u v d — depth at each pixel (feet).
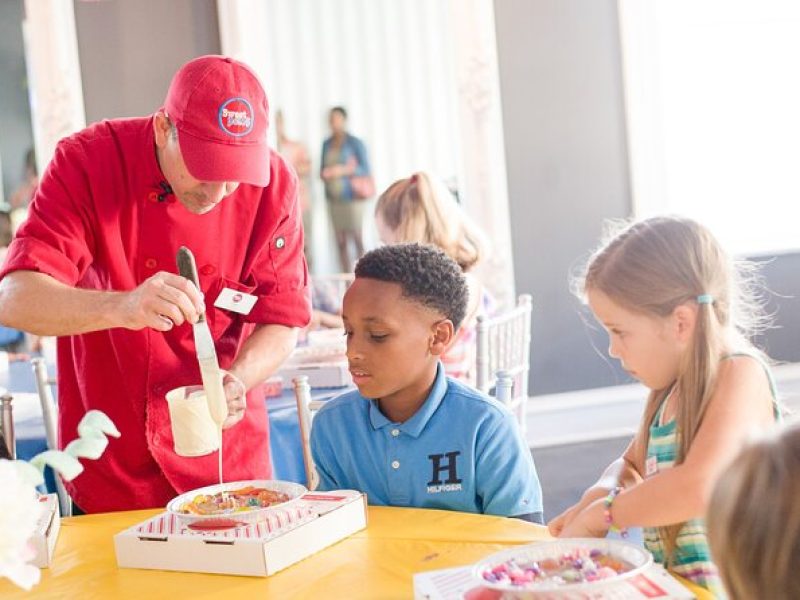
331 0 16.15
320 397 8.43
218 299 6.30
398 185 10.28
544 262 16.48
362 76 16.34
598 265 4.82
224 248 6.31
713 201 17.07
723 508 2.53
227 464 6.40
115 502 6.30
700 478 4.21
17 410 8.55
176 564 4.50
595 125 16.55
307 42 16.14
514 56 16.25
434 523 4.97
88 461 6.27
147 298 5.28
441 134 16.58
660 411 4.98
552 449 16.07
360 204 16.55
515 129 16.30
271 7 15.96
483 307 10.37
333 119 16.29
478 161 16.03
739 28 16.89
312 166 16.42
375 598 4.05
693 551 4.64
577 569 3.84
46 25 14.92
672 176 16.88
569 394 16.58
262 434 6.60
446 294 5.59
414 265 5.54
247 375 6.24
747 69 16.97
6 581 4.51
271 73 16.03
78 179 6.02
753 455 2.52
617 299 4.69
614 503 4.42
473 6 15.81
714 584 4.55
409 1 16.33
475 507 5.66
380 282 5.52
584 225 16.60
